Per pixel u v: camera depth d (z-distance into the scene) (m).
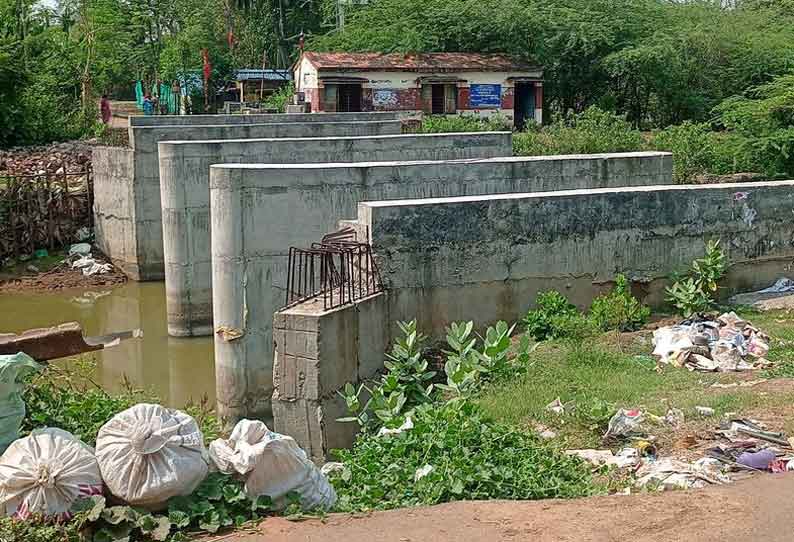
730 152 24.50
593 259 12.71
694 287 12.80
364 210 11.33
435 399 9.98
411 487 6.88
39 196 22.44
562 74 38.50
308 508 6.33
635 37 38.47
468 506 6.27
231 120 24.27
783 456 7.57
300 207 13.53
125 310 18.91
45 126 30.97
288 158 17.45
